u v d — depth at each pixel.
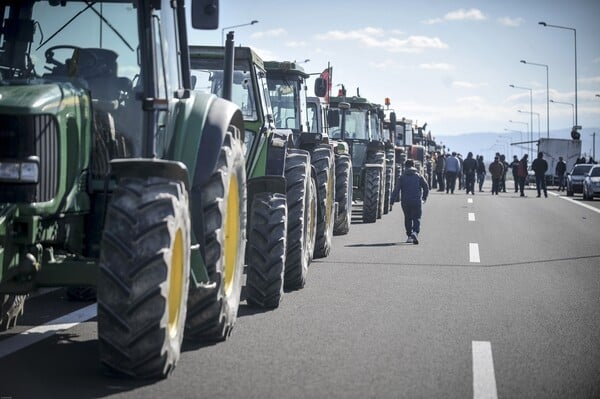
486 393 6.28
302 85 15.02
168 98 7.45
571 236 20.25
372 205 22.83
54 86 6.70
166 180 6.54
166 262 6.26
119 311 6.21
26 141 6.31
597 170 41.44
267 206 9.89
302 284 11.43
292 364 7.09
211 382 6.46
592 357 7.52
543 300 10.70
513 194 48.00
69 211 6.63
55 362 7.02
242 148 8.55
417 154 40.97
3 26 7.29
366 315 9.45
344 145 19.83
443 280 12.40
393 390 6.31
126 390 6.19
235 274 8.41
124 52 7.21
